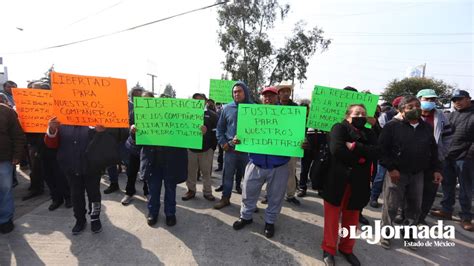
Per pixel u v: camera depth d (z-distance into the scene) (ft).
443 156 12.54
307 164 15.42
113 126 9.96
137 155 13.20
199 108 10.47
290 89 13.24
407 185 10.38
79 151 9.84
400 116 10.41
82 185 10.31
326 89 11.36
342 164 8.68
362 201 8.77
